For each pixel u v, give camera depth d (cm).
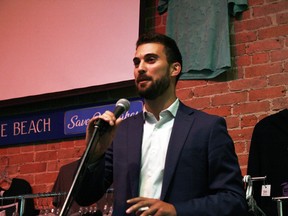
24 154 379
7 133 388
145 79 181
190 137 173
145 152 178
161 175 171
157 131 182
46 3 389
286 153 269
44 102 381
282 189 263
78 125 360
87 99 363
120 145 183
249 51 316
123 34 348
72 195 151
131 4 351
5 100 386
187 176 167
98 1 365
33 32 389
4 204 355
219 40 320
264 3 320
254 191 272
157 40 188
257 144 281
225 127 178
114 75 344
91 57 358
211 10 326
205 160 170
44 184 364
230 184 165
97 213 291
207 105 319
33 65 382
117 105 174
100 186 175
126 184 172
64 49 371
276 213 262
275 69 306
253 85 310
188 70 324
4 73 392
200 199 157
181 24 335
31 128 379
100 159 173
